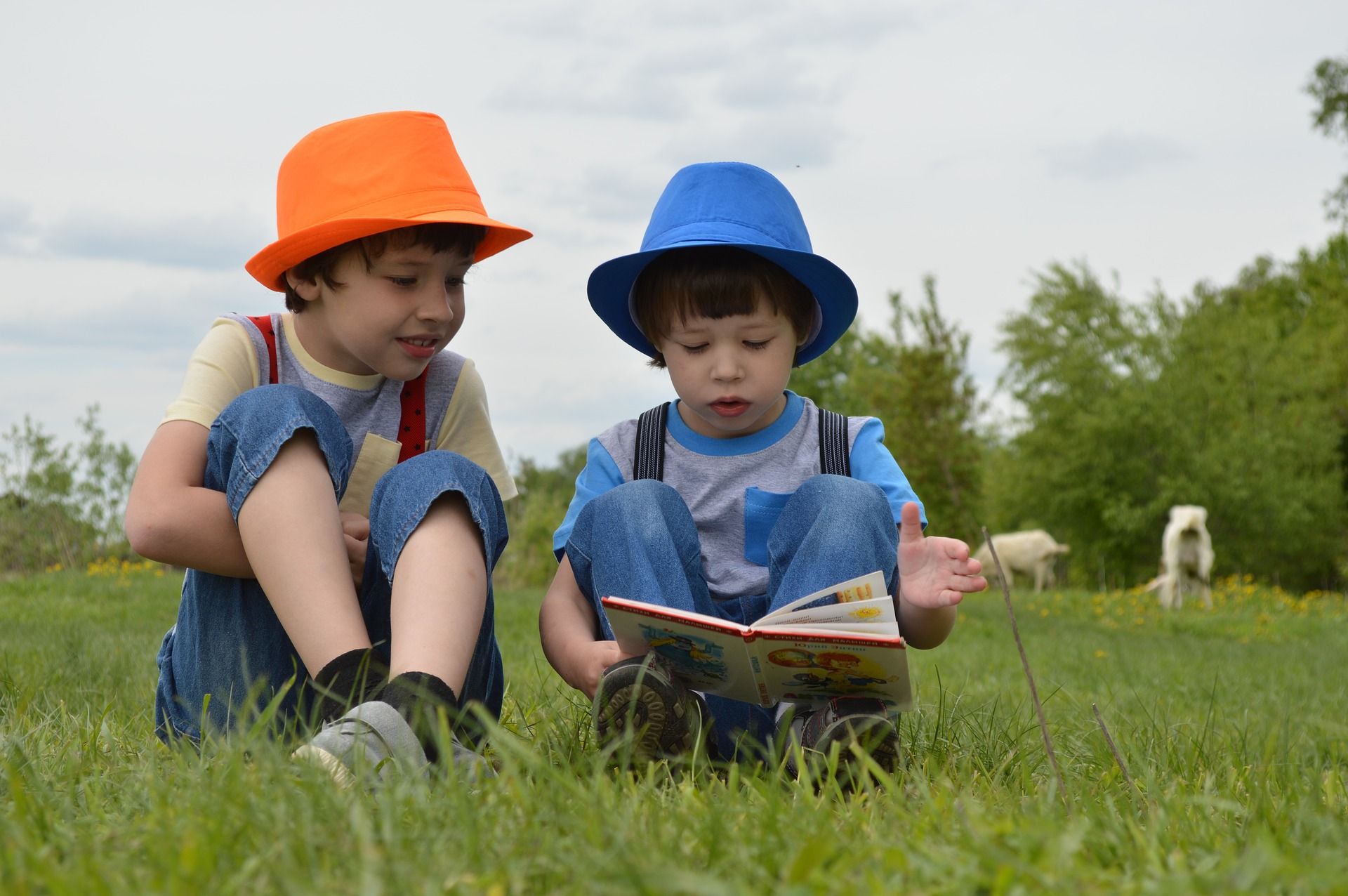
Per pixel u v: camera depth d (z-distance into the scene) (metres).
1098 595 18.33
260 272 2.46
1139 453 29.28
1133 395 28.80
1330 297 35.66
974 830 1.35
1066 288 29.89
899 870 1.23
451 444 2.70
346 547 2.20
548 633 2.38
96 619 8.77
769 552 2.36
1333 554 29.09
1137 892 1.15
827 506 2.23
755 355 2.48
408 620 1.92
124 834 1.36
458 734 2.12
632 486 2.29
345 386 2.55
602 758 1.71
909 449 24.47
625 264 2.55
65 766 1.79
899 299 24.47
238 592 2.21
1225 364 29.70
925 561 2.18
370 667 1.93
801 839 1.38
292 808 1.38
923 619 2.27
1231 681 6.33
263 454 2.04
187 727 2.29
